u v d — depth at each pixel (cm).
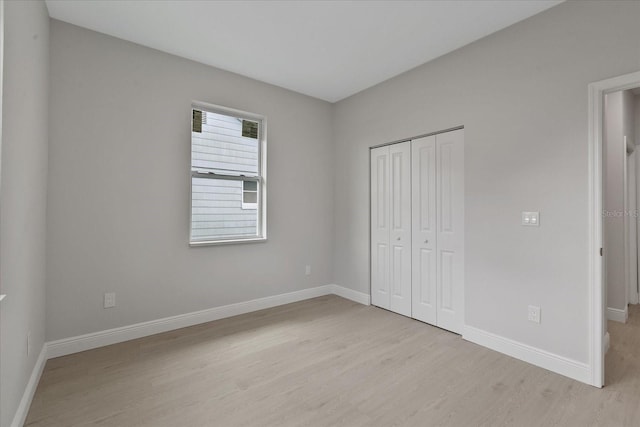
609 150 336
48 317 247
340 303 397
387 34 271
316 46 291
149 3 231
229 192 354
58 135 250
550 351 233
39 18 209
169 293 307
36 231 209
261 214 379
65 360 245
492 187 267
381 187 377
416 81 332
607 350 260
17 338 164
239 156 362
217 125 346
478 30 263
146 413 183
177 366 238
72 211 256
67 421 176
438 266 316
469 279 283
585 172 217
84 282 262
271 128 379
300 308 377
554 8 231
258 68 336
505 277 258
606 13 208
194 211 329
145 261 293
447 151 307
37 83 205
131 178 284
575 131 221
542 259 237
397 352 262
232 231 356
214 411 186
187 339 287
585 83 217
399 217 355
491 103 268
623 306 323
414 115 333
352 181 412
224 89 340
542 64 237
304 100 410
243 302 358
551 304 232
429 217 324
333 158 441
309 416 181
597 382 210
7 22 142
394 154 361
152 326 296
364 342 281
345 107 421
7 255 146
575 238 221
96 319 268
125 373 227
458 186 298
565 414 182
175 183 309
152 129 296
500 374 226
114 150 276
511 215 254
